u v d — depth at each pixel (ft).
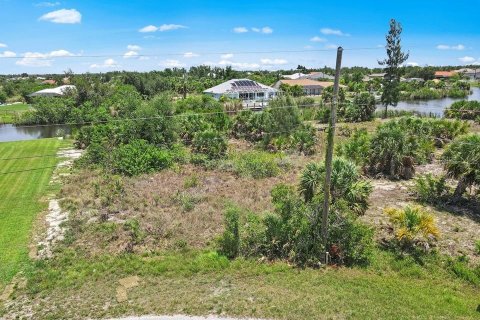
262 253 53.06
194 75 431.02
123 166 90.89
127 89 215.51
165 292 44.86
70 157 108.58
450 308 41.45
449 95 287.89
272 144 117.91
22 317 40.60
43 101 184.14
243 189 79.56
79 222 62.39
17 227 61.46
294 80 329.52
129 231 59.11
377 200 73.82
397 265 50.29
